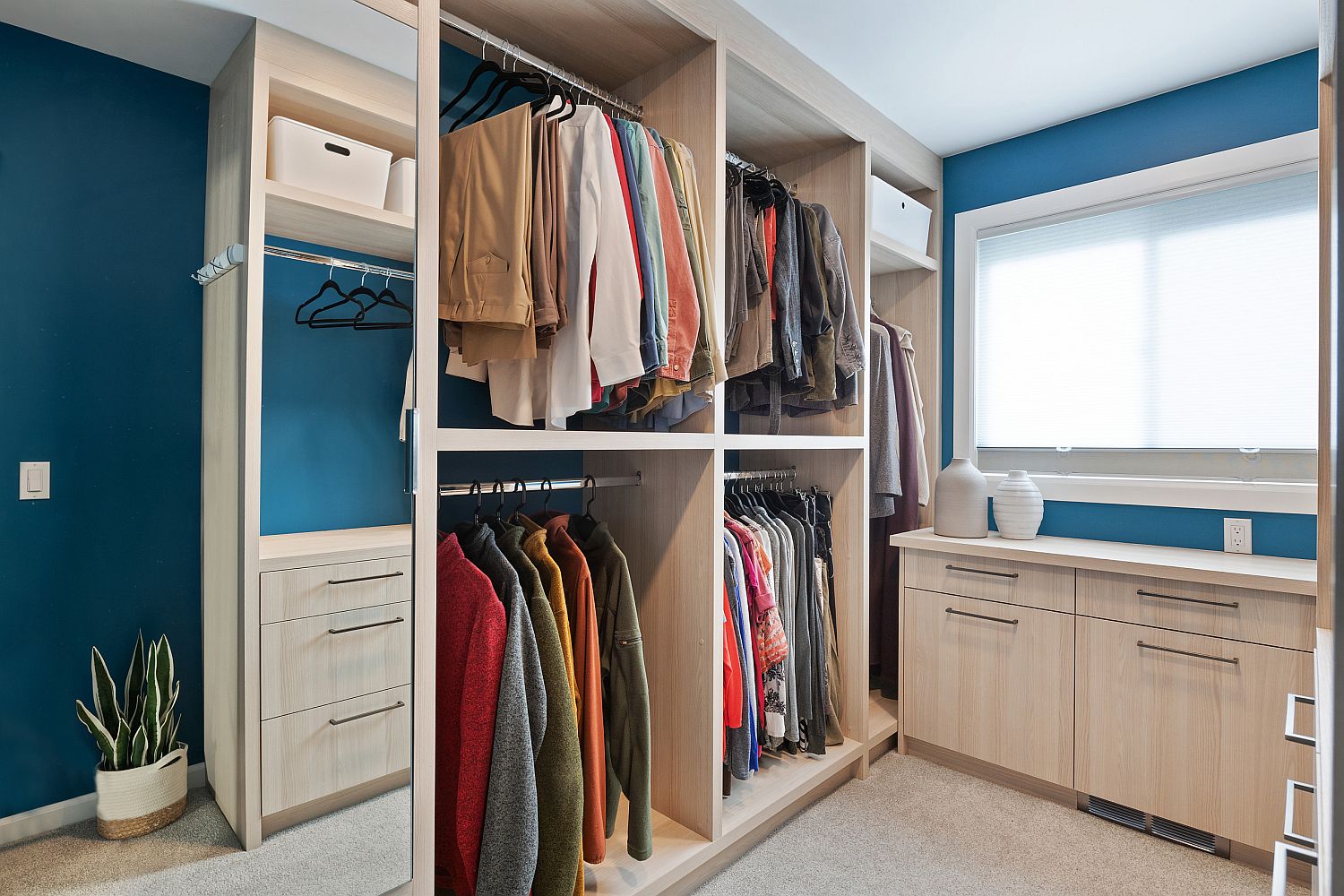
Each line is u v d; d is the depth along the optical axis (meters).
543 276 1.48
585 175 1.55
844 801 2.36
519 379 1.74
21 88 0.95
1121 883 1.90
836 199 2.65
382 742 1.30
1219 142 2.44
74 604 0.99
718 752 1.93
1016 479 2.65
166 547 1.07
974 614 2.52
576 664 1.67
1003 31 2.16
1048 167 2.84
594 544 1.86
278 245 1.18
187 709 1.09
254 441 1.16
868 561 2.77
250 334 1.15
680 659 2.00
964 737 2.54
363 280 1.28
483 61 1.62
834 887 1.88
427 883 1.36
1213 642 2.02
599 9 1.78
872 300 3.32
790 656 2.32
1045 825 2.20
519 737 1.39
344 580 1.26
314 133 1.22
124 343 1.04
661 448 1.78
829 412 2.58
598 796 1.62
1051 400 2.86
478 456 2.09
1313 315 2.28
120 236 1.03
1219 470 2.48
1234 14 2.06
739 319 2.03
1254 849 1.96
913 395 2.97
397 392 1.33
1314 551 2.22
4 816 0.94
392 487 1.32
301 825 1.20
